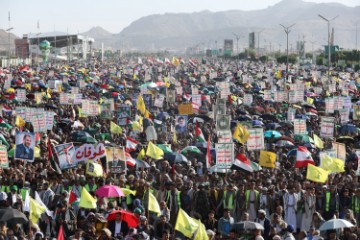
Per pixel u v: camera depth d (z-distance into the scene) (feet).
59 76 400.06
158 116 212.02
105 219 90.43
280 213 97.04
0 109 192.24
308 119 204.03
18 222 83.92
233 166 118.73
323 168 122.93
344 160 132.05
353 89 344.28
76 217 98.89
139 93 300.61
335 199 107.24
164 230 89.25
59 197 99.55
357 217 107.04
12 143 154.92
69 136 166.40
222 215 106.93
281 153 148.36
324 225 86.63
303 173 125.59
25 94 238.07
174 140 162.30
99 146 120.06
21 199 98.27
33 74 426.92
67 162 119.65
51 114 167.12
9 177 108.78
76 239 83.30
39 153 133.69
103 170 119.03
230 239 87.71
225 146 118.42
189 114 208.13
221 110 203.82
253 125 186.29
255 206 106.42
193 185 108.78
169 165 129.29
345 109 198.29
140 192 106.63
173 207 106.11
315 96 296.51
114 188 99.14
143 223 90.53
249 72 521.24
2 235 81.76
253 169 123.85
